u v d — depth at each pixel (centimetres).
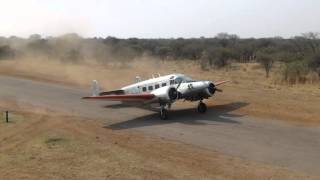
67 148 1911
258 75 4938
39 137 2111
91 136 2138
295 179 1520
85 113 2764
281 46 7981
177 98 2516
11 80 4484
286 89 3603
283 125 2348
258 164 1691
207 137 2114
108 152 1848
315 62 4581
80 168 1639
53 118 2589
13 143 2006
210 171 1606
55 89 3859
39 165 1678
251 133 2183
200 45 8431
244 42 10012
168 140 2066
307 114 2583
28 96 3488
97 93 2969
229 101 3045
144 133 2212
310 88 3675
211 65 6094
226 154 1830
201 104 2673
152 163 1698
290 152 1852
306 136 2114
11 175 1570
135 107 2917
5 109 2900
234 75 4950
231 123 2409
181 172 1592
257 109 2762
